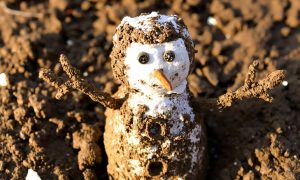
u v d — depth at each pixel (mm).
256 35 878
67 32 896
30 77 813
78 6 931
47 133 747
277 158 715
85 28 907
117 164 678
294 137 735
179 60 617
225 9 919
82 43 883
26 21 898
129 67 624
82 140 743
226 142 756
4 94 783
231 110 771
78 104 790
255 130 743
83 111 783
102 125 777
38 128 750
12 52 834
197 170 680
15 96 784
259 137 737
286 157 713
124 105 657
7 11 921
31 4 941
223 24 907
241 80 821
